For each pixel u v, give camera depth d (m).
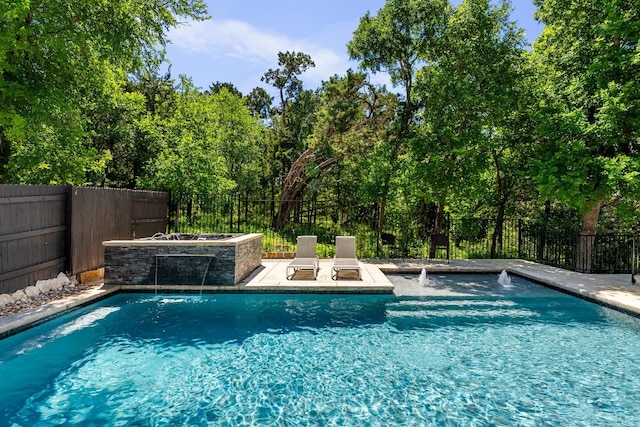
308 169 19.88
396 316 7.39
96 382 4.67
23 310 6.38
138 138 20.59
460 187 12.82
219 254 8.74
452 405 4.25
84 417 3.93
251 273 10.20
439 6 13.55
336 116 16.33
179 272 8.73
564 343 6.09
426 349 5.83
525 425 3.88
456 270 11.50
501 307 8.02
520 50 12.75
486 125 13.35
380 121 16.59
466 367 5.22
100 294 7.92
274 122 30.58
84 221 8.68
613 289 8.77
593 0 11.13
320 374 4.98
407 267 11.52
